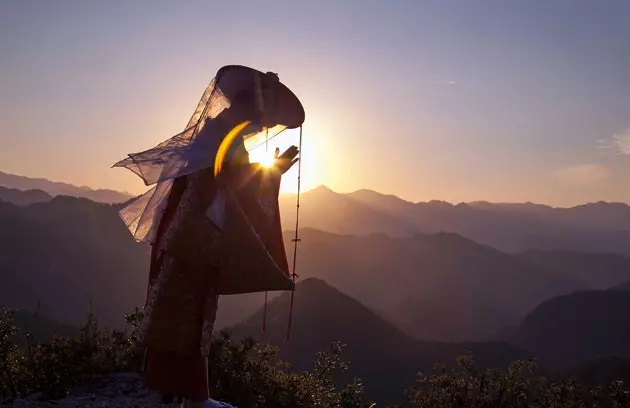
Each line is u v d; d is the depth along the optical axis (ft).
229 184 11.76
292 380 23.25
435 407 26.81
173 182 12.35
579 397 26.99
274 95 12.35
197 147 11.68
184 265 11.73
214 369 21.50
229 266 11.69
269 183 12.39
